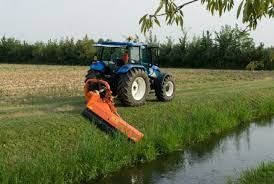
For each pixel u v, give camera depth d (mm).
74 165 10234
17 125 11375
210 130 15758
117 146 11633
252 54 38781
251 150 13711
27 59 62094
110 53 15734
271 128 17109
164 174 11180
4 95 19000
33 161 9672
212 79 31000
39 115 13211
